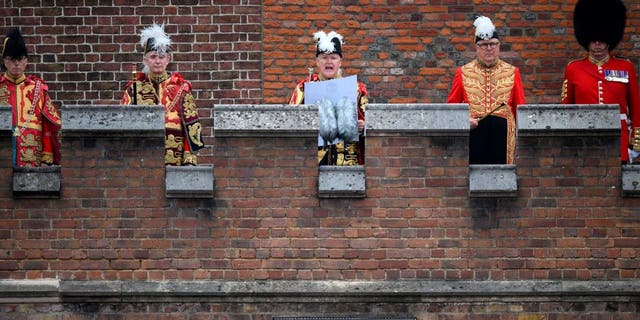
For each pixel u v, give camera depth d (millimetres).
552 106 22094
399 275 22047
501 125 23438
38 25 28000
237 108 22094
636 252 22094
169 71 27828
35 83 23766
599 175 22125
